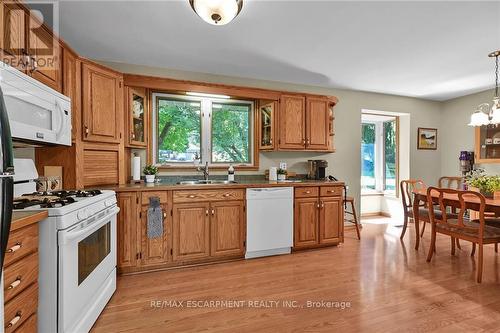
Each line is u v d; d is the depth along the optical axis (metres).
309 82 3.92
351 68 3.35
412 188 4.30
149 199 2.58
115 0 1.93
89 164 2.44
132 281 2.40
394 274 2.55
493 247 3.38
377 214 5.52
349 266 2.75
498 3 1.97
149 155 3.22
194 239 2.74
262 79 3.78
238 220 2.92
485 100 4.37
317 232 3.29
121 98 2.72
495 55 2.89
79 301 1.56
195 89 3.11
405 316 1.84
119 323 1.76
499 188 2.71
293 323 1.77
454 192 2.63
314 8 2.04
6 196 0.90
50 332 1.38
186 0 1.93
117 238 2.49
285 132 3.51
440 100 5.05
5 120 0.90
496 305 1.98
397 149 5.12
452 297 2.10
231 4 1.73
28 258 1.27
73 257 1.49
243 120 3.72
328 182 3.35
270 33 2.44
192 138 3.46
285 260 2.94
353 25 2.30
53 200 1.60
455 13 2.10
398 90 4.36
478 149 4.29
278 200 3.09
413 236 3.93
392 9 2.05
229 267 2.74
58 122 1.89
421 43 2.63
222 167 3.56
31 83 1.60
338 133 4.29
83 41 2.59
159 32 2.42
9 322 1.13
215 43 2.64
